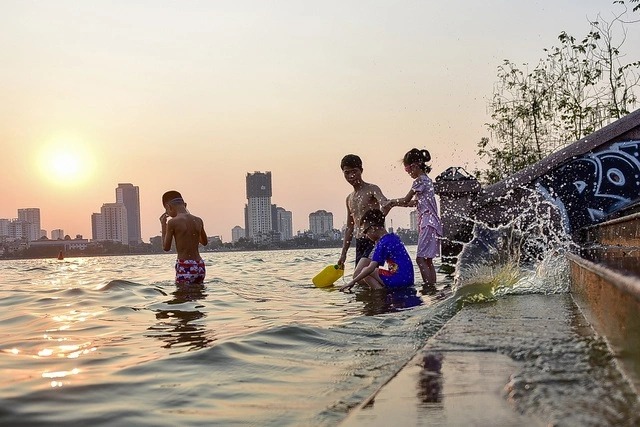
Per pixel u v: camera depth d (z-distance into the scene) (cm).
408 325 504
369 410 219
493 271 748
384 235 888
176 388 326
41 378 347
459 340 341
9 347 462
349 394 309
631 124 1139
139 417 276
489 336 349
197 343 462
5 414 274
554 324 387
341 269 978
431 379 258
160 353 425
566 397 216
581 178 1160
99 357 416
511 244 1171
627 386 230
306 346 438
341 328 513
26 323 604
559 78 1619
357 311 635
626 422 186
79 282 1217
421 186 934
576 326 375
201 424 265
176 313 649
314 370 364
